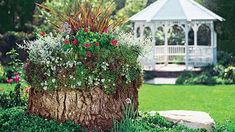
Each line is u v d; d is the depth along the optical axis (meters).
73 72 9.14
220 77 25.84
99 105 9.24
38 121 9.10
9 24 35.78
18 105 12.06
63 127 8.89
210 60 29.92
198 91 21.59
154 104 17.61
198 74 27.28
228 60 30.19
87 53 9.17
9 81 12.84
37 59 9.35
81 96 9.19
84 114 9.19
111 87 9.30
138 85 10.00
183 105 17.36
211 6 36.53
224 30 36.50
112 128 9.11
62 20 9.93
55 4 23.70
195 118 10.52
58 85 9.20
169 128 9.63
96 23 9.77
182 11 29.91
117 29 10.08
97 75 9.20
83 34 9.31
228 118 14.16
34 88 9.47
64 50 9.23
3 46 31.25
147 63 29.48
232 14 36.06
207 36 39.16
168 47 32.19
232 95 20.02
